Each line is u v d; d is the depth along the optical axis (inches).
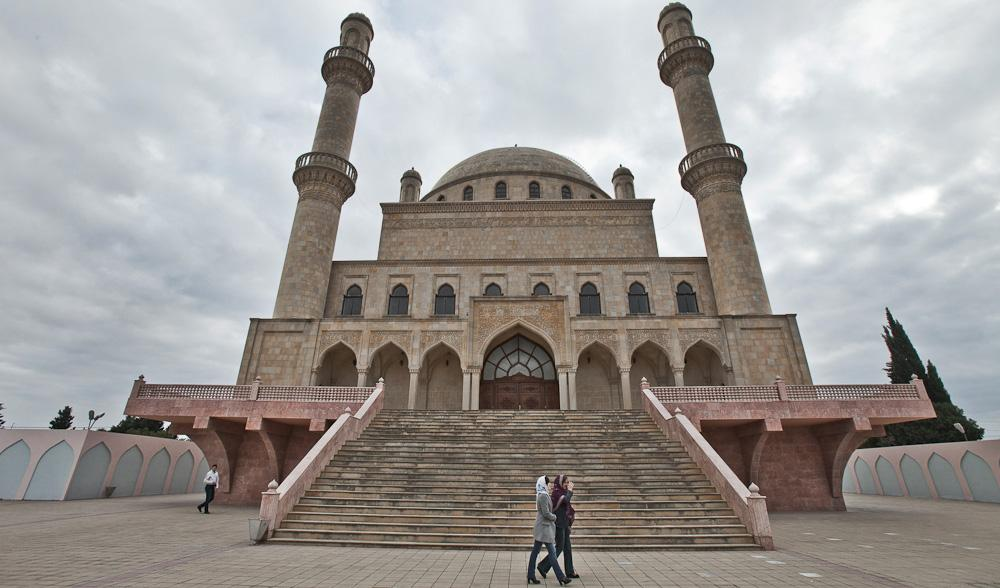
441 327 1138.0
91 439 1050.1
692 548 454.0
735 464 870.4
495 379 1180.5
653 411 784.9
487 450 682.2
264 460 916.0
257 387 856.9
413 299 1226.6
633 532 480.7
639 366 1195.9
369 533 477.1
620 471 613.6
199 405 839.1
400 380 1204.5
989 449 1047.6
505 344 1203.9
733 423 845.2
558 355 1097.4
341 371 1208.8
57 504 906.7
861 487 1451.8
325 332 1133.1
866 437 841.5
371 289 1240.8
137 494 1175.6
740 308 1133.7
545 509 337.4
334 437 655.8
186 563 383.2
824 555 433.7
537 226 1487.5
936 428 1616.6
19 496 982.4
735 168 1259.8
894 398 807.7
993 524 665.6
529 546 454.0
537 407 1157.1
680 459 641.0
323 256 1236.5
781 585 328.2
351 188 1349.7
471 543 460.4
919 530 605.3
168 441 1280.8
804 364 1062.4
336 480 592.4
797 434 882.8
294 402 839.1
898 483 1299.2
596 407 1169.4
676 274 1242.0
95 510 796.6
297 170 1309.1
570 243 1460.4
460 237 1477.6
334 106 1421.0
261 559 399.2
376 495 555.8
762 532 465.1
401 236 1483.8
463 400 1064.2
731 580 341.1
